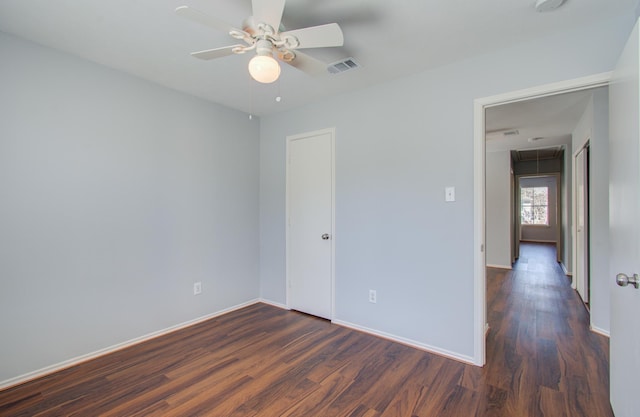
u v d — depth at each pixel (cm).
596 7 182
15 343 215
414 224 273
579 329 311
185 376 225
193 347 271
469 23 198
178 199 311
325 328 314
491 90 236
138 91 280
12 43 214
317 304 347
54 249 232
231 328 314
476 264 242
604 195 303
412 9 184
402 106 280
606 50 196
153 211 291
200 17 143
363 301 306
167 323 302
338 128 324
